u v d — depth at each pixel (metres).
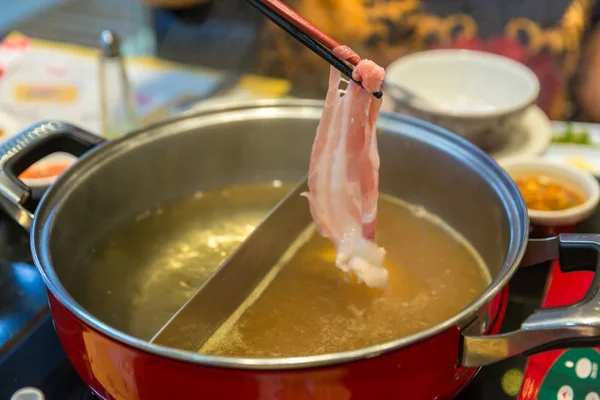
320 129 0.52
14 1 0.98
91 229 0.57
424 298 0.55
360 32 0.86
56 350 0.54
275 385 0.39
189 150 0.61
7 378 0.52
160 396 0.42
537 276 0.58
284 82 0.78
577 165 0.67
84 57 0.83
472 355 0.43
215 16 0.90
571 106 0.87
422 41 0.86
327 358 0.38
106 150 0.57
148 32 0.88
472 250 0.58
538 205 0.60
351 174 0.52
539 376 0.53
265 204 0.62
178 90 0.76
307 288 0.55
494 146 0.68
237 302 0.54
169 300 0.56
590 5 0.89
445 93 0.75
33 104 0.75
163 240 0.59
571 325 0.40
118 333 0.40
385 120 0.59
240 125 0.61
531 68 0.84
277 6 0.49
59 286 0.45
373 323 0.53
